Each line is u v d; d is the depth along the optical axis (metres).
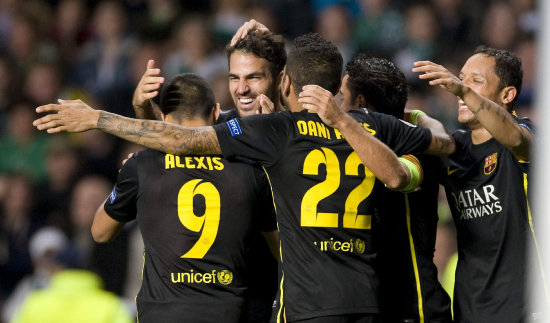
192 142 17.14
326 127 17.03
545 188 14.18
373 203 17.16
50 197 38.91
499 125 17.25
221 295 17.67
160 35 45.06
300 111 17.36
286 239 16.98
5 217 37.81
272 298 19.72
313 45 17.53
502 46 42.03
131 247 30.36
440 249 29.30
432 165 18.92
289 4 45.31
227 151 17.11
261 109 19.17
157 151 18.06
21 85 44.88
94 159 39.84
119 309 26.97
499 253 18.45
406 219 18.50
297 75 17.44
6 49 46.81
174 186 17.75
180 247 17.61
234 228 17.77
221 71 42.03
